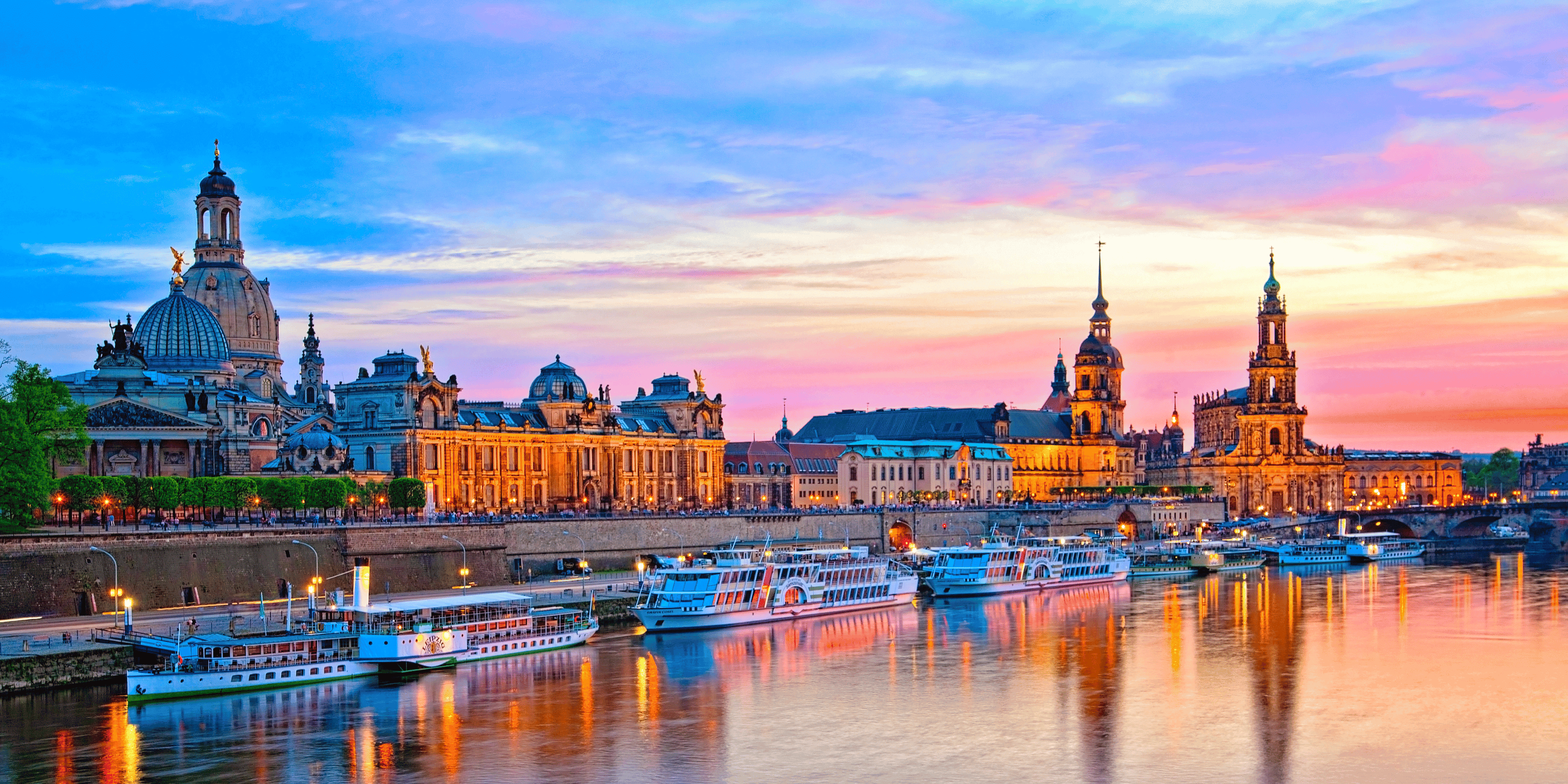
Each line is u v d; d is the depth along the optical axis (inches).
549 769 5462.6
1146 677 7126.0
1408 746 5797.2
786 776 5393.7
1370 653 7815.0
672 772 5438.0
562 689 6786.4
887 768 5487.2
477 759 5575.8
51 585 7519.7
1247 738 5905.5
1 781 5216.5
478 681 6948.8
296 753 5610.2
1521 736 5935.0
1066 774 5418.3
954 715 6294.3
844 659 7657.5
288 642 6747.1
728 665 7426.2
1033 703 6535.4
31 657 6348.4
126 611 6983.3
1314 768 5497.1
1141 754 5689.0
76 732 5807.1
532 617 7829.7
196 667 6412.4
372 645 6998.0
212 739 5757.9
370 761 5521.7
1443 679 7047.2
